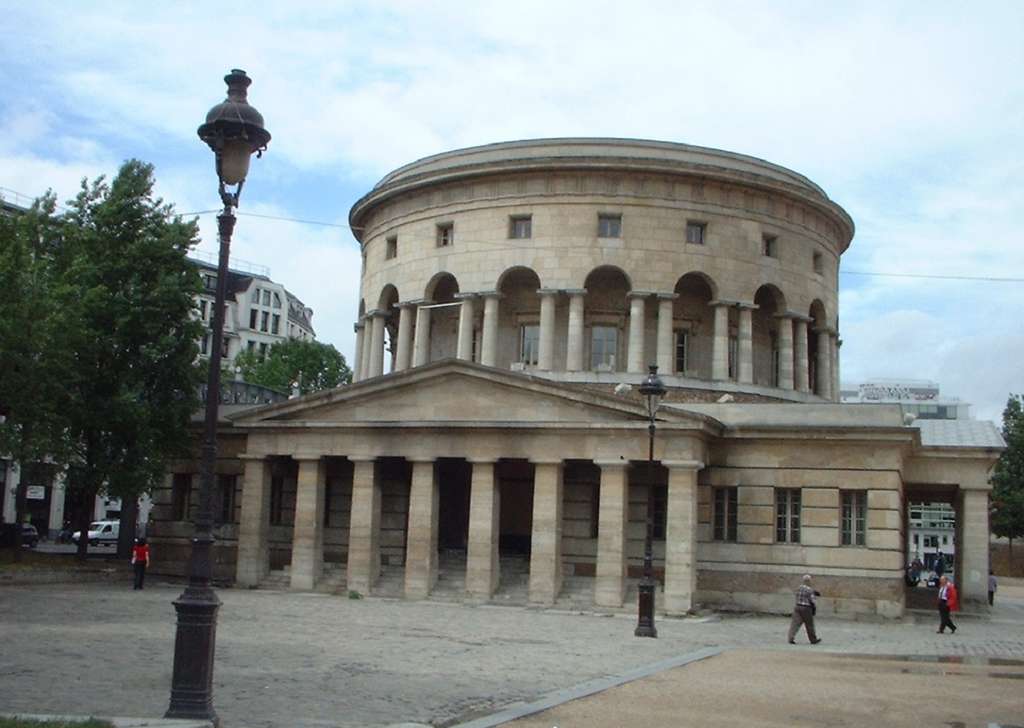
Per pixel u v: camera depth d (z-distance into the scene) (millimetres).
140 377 55875
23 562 54094
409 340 63938
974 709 21156
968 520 54750
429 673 24078
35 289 49344
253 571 52719
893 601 46438
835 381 67438
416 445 49781
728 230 60844
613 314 60781
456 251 62094
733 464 48906
